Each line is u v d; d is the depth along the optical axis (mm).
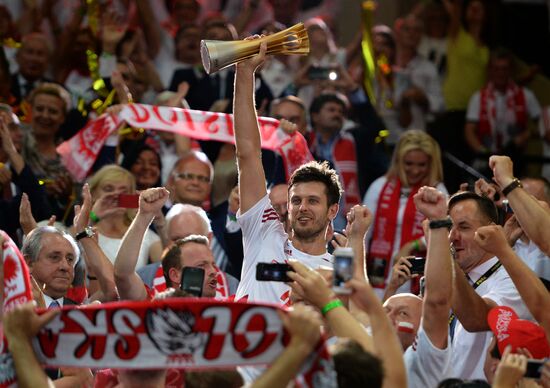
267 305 7758
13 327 7820
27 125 16312
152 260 14703
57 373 11047
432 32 21656
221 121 15266
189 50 19344
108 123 15547
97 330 7930
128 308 7879
